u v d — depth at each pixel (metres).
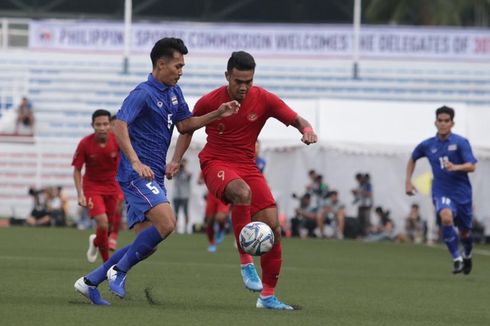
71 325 22.69
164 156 27.20
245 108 28.12
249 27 110.06
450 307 30.61
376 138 81.88
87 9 132.00
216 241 60.81
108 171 40.91
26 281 34.47
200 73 108.88
